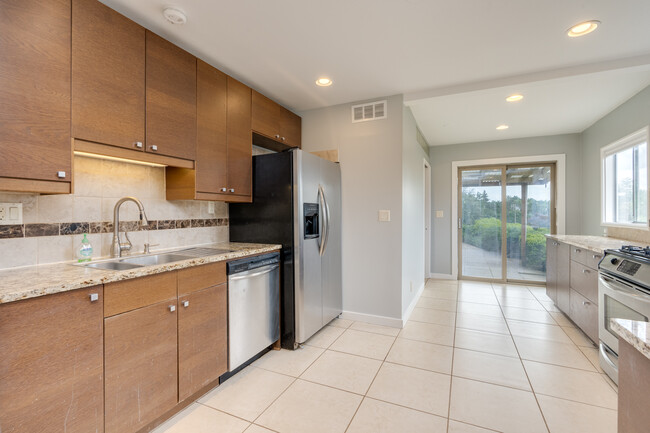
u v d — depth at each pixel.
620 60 2.31
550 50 2.18
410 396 1.90
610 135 3.49
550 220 4.64
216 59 2.32
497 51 2.20
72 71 1.45
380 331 2.93
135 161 1.95
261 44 2.11
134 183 2.12
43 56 1.35
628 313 1.89
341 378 2.12
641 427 0.72
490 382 2.05
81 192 1.84
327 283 2.96
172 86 1.95
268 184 2.67
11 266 1.55
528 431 1.59
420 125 4.00
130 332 1.47
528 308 3.60
